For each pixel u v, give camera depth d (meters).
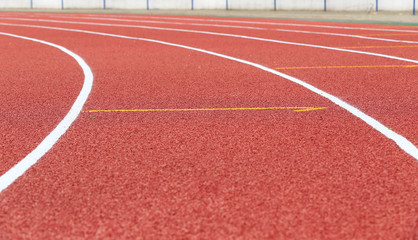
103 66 9.91
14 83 8.15
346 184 3.72
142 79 8.41
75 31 18.48
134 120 5.68
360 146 4.63
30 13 33.62
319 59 10.48
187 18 25.84
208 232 3.02
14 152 4.59
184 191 3.63
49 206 3.42
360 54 11.15
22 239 2.97
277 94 7.04
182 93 7.20
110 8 37.50
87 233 3.03
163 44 13.73
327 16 25.44
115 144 4.78
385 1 26.91
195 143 4.77
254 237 2.95
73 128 5.39
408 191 3.57
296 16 25.97
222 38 15.17
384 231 3.00
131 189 3.68
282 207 3.34
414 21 20.84
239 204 3.40
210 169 4.07
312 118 5.69
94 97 7.00
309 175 3.91
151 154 4.46
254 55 11.27
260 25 20.31
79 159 4.37
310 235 2.96
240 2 32.34
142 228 3.09
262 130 5.20
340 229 3.03
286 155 4.39
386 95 6.91
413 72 8.75
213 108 6.23
